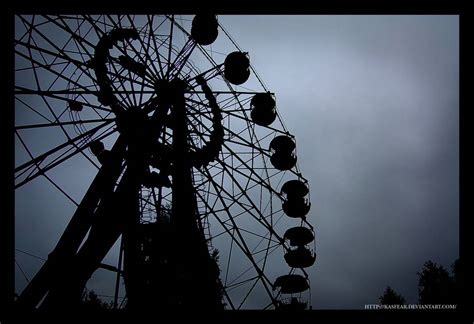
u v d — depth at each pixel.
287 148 22.95
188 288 15.18
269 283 17.03
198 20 19.00
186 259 15.53
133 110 16.73
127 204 15.04
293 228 21.64
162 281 14.84
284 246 20.52
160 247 15.32
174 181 16.73
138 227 15.48
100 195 15.10
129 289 14.80
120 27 17.33
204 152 19.39
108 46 17.28
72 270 13.78
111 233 14.56
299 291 20.16
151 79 18.16
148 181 17.72
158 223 15.62
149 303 14.43
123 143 16.09
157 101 17.75
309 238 21.50
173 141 17.47
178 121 17.77
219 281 16.14
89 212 14.79
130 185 15.35
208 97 20.52
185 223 16.00
